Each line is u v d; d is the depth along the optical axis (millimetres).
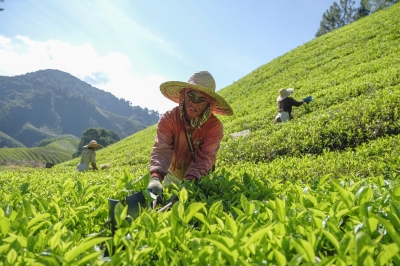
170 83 3584
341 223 1904
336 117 9188
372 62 15852
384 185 2629
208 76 3627
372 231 1538
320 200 2379
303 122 10141
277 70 25109
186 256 1415
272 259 1381
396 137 6730
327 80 16141
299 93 16219
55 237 1502
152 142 19781
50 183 4809
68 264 1293
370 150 6258
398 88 9406
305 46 28750
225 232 1636
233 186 3127
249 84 25688
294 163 6062
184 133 3691
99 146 12508
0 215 1770
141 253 1380
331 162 5816
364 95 10539
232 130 14234
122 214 1743
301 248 1321
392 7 28828
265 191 2855
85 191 2871
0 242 1600
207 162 3523
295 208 2076
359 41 21953
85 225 2197
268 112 14531
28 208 2096
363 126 8297
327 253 1588
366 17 30359
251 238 1302
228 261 1339
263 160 9148
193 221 2344
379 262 1174
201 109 3537
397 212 1623
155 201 2650
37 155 146625
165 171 3410
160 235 1576
